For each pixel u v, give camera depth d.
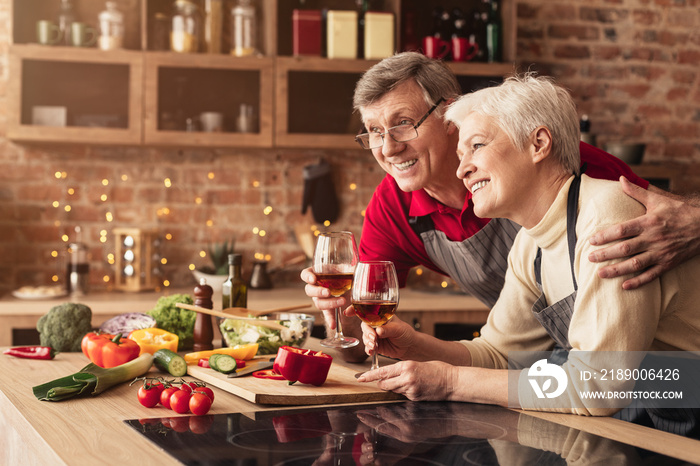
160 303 1.81
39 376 1.44
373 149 1.78
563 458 0.88
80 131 3.37
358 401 1.24
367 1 3.69
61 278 3.70
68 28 3.44
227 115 3.56
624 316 1.15
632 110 4.08
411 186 1.76
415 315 3.32
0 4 3.61
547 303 1.39
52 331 1.75
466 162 1.30
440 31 3.67
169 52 3.44
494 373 1.22
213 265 3.76
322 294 1.62
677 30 4.12
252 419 1.09
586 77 4.04
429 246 1.96
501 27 3.70
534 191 1.28
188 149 3.80
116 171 3.76
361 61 3.55
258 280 3.61
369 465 0.84
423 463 0.85
